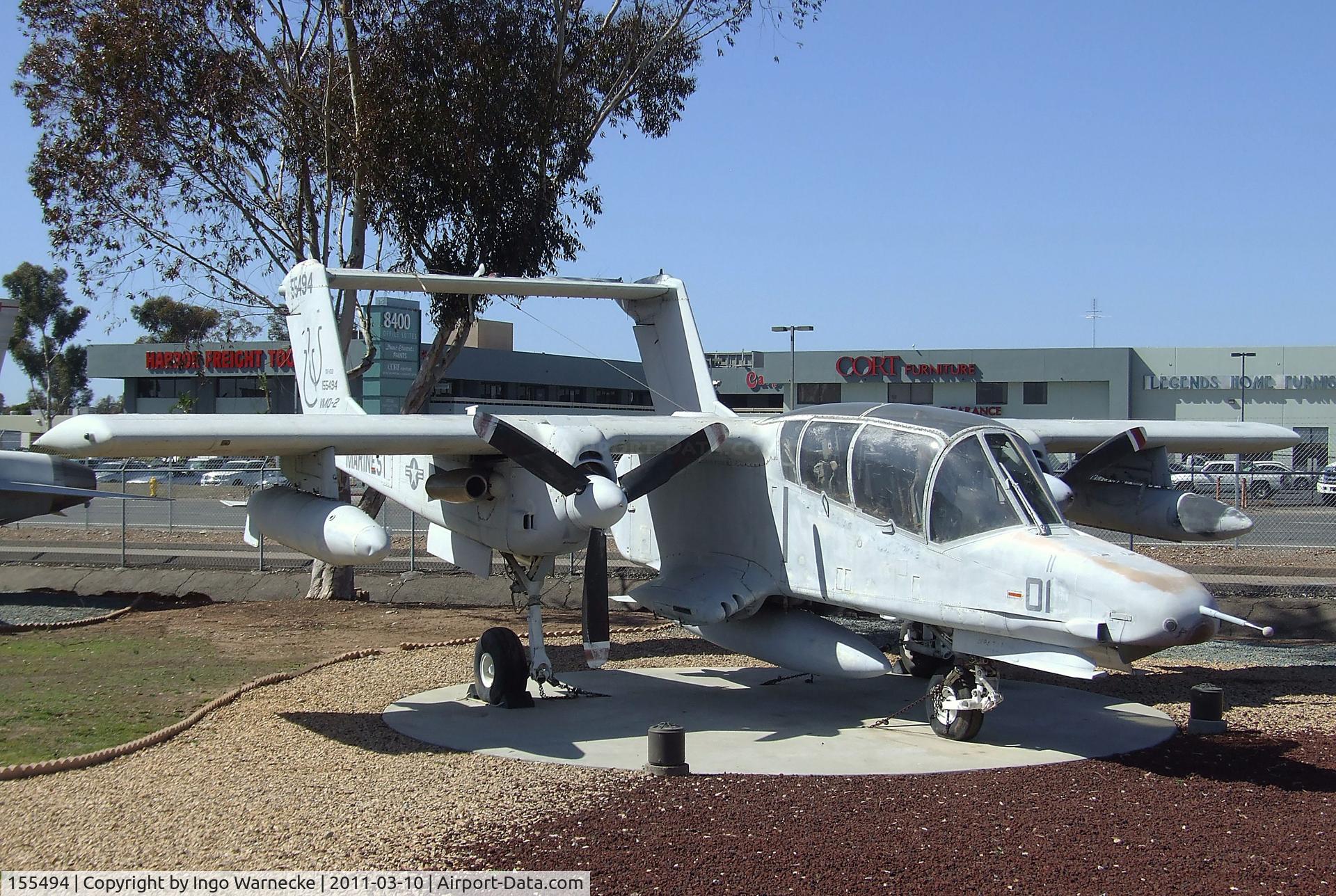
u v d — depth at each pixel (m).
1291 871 5.52
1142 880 5.39
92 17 14.80
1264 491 28.53
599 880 5.34
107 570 18.59
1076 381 44.88
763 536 9.78
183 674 10.91
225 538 25.91
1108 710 9.60
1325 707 9.69
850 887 5.28
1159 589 7.00
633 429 9.84
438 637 13.53
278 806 6.52
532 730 8.70
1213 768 7.58
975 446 8.30
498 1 15.12
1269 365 42.50
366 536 8.04
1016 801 6.74
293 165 16.27
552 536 8.90
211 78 15.01
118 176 15.70
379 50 14.85
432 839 5.93
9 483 15.41
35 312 77.75
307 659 11.84
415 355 41.91
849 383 48.25
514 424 9.26
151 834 6.00
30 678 10.67
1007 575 7.75
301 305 12.67
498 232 15.48
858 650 9.02
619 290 11.85
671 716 9.31
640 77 17.11
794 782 7.16
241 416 8.48
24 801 6.60
